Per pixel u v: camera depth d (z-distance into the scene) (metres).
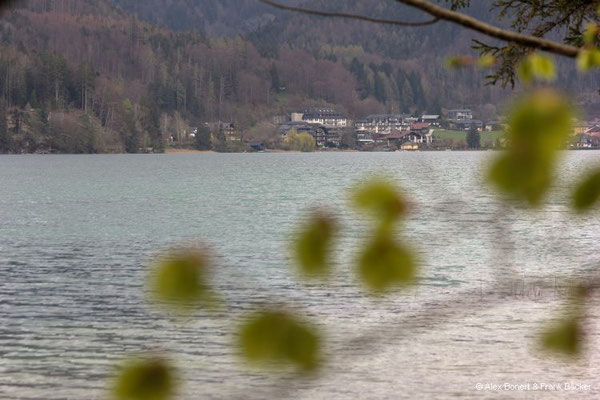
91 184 171.12
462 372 32.09
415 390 30.19
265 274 53.97
